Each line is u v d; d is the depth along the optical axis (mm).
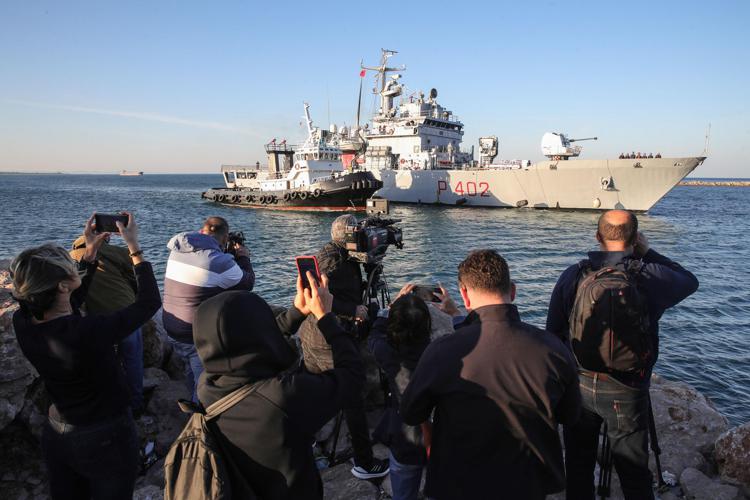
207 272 3070
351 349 1807
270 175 46500
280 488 1544
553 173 35344
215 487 1410
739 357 10164
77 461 2039
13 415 3051
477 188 38875
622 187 33469
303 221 34594
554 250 22656
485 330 1728
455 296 15141
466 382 1685
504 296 1811
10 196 67250
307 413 1552
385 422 2871
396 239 3883
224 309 1481
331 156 42375
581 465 2463
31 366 3184
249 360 1500
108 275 3295
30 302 1898
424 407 1840
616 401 2193
